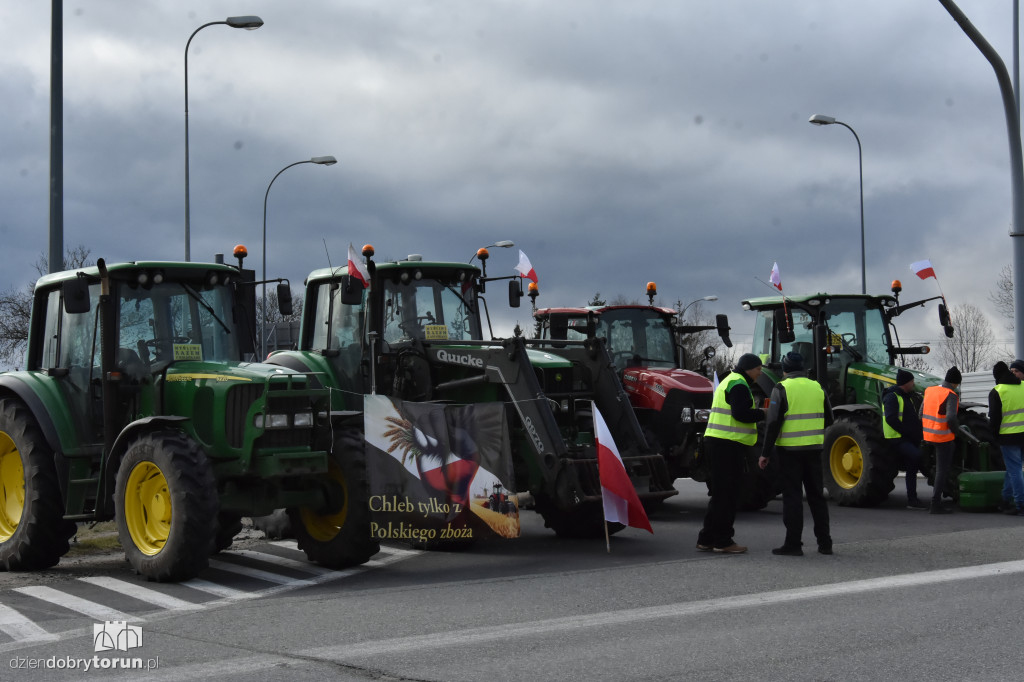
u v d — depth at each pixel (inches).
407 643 250.8
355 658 236.1
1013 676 213.0
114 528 498.9
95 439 381.1
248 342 406.0
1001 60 575.8
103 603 310.2
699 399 544.4
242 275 411.5
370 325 468.4
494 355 430.0
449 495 382.3
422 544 435.2
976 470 557.6
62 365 395.2
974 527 467.2
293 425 361.1
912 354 634.8
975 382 810.2
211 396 359.3
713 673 218.4
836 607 286.8
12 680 221.5
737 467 398.6
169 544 335.0
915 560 369.7
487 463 392.2
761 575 343.6
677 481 773.3
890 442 545.0
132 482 350.3
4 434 401.7
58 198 531.2
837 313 600.7
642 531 481.7
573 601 304.5
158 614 292.2
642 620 274.5
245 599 316.2
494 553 421.1
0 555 382.3
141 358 377.1
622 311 600.7
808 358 599.5
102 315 361.4
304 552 412.2
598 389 463.8
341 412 389.1
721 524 400.5
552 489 412.8
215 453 355.9
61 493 377.7
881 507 557.6
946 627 258.2
